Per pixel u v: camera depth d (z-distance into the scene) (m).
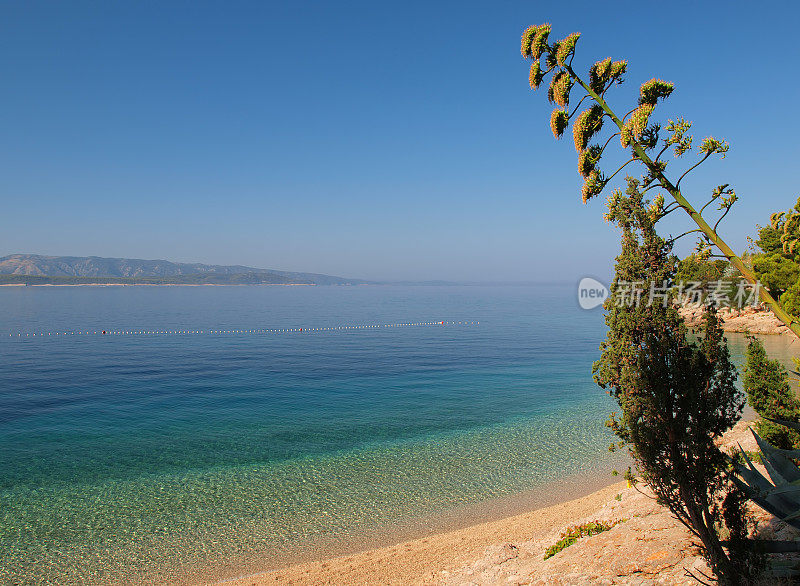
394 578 14.16
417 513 20.02
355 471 24.92
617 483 21.95
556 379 52.72
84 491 22.50
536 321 146.25
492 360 68.25
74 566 16.16
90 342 93.12
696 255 5.41
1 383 51.38
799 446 13.19
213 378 54.41
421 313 186.50
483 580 12.11
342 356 73.00
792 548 6.58
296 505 20.88
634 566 9.12
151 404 41.22
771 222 5.51
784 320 4.85
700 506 6.52
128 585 15.12
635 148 5.38
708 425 6.31
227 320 151.88
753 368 14.41
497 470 24.91
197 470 25.22
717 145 4.96
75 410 39.16
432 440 30.33
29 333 110.62
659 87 5.29
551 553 12.68
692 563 8.49
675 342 6.41
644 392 6.40
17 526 19.00
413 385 49.66
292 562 16.23
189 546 17.41
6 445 29.84
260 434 31.94
